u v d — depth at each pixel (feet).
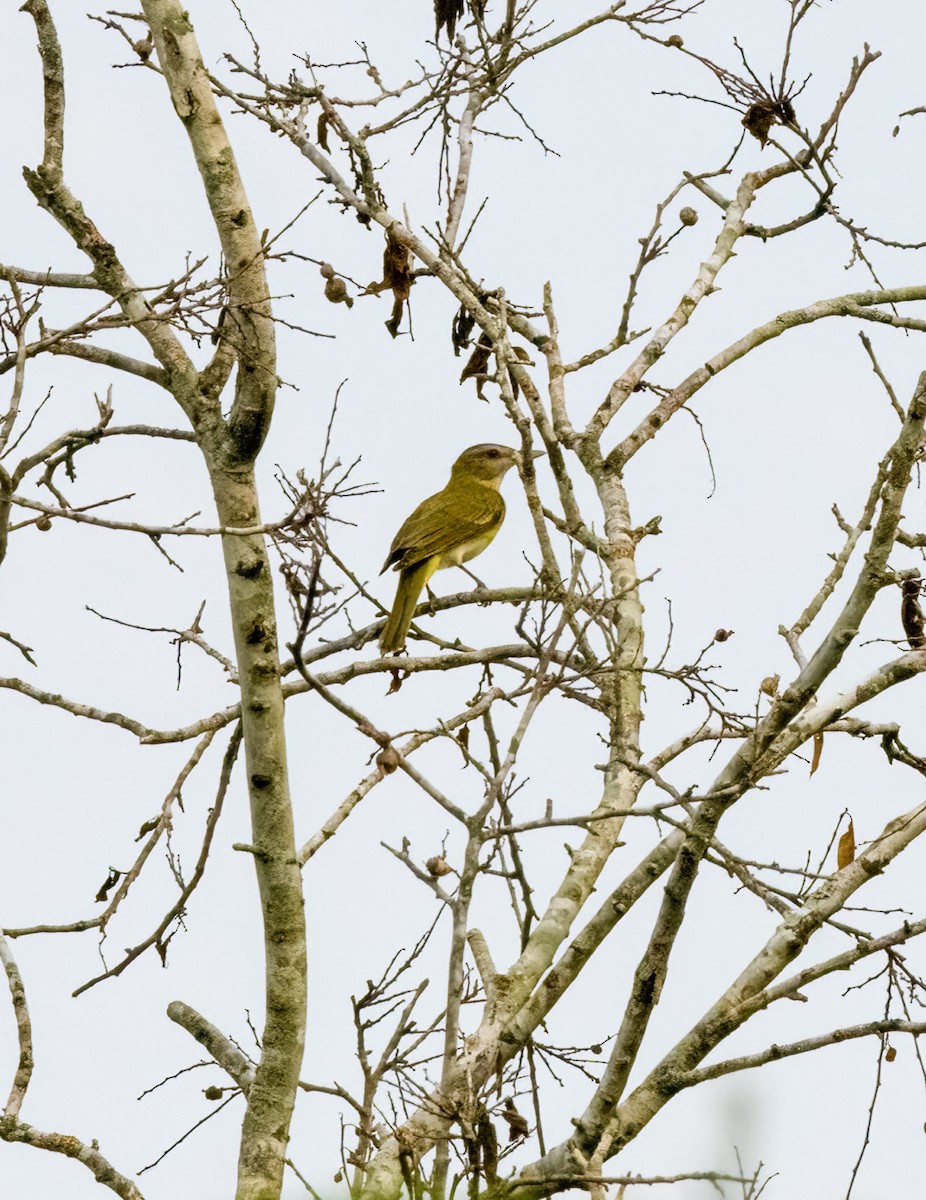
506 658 45.80
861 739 42.52
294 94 48.08
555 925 37.22
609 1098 35.37
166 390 37.99
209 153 35.58
